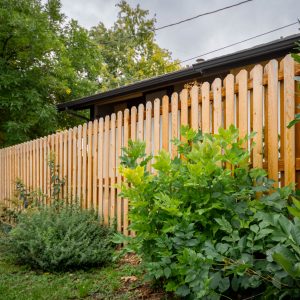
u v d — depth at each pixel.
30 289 3.41
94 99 9.83
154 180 2.88
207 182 2.58
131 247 2.90
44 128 11.98
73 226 4.52
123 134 5.08
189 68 7.00
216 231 2.53
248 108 3.44
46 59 12.48
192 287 2.36
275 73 3.08
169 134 4.32
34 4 12.01
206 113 3.74
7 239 4.98
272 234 2.03
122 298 3.04
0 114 11.99
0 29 11.09
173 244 2.58
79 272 3.91
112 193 5.10
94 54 14.64
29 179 7.50
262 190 2.60
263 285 2.36
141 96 9.64
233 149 2.66
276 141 3.06
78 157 5.89
